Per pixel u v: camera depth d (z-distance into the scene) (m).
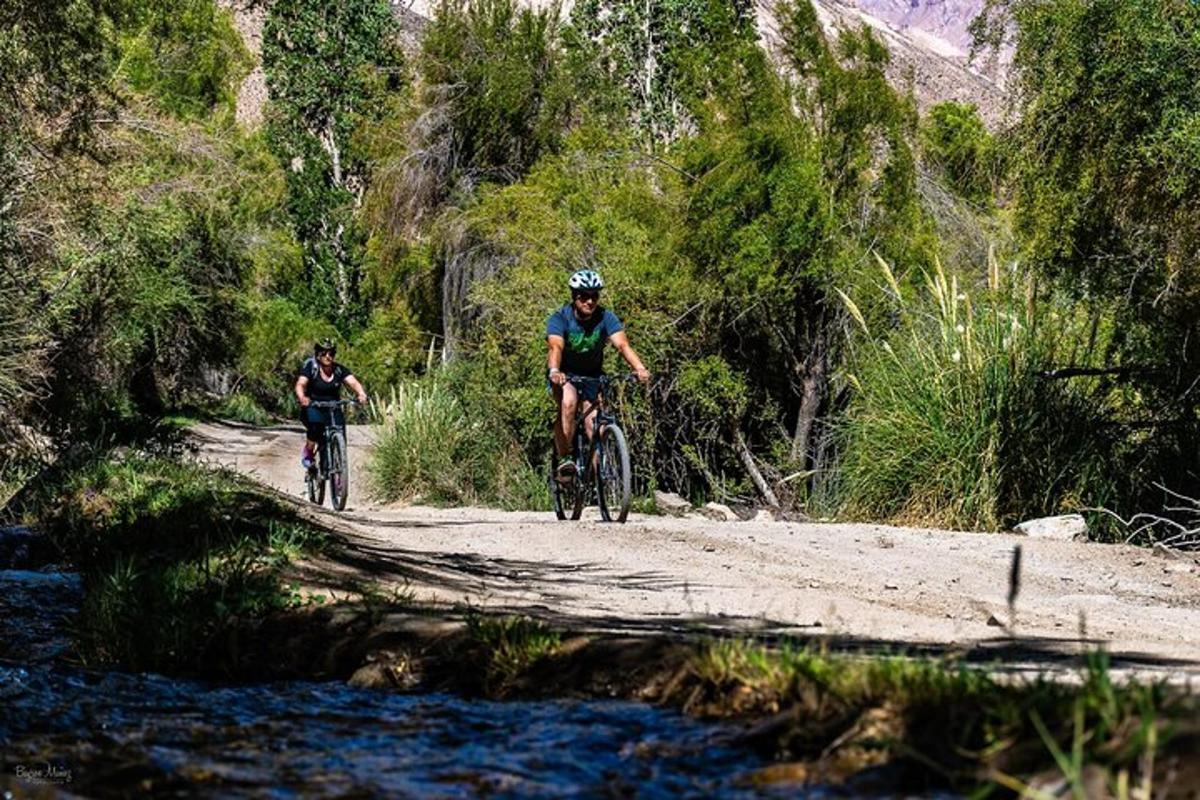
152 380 38.12
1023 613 7.28
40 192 17.44
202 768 3.45
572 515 13.21
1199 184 13.04
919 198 21.55
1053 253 14.29
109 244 20.66
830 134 20.81
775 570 9.20
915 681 3.43
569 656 4.54
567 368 12.55
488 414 22.30
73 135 16.39
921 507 13.88
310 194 61.53
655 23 48.47
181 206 29.31
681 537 11.04
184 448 15.64
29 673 5.13
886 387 14.76
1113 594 8.82
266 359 49.44
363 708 4.32
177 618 5.47
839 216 20.25
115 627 5.57
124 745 3.76
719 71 21.03
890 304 19.19
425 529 11.64
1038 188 14.19
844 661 3.77
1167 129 13.07
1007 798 2.75
